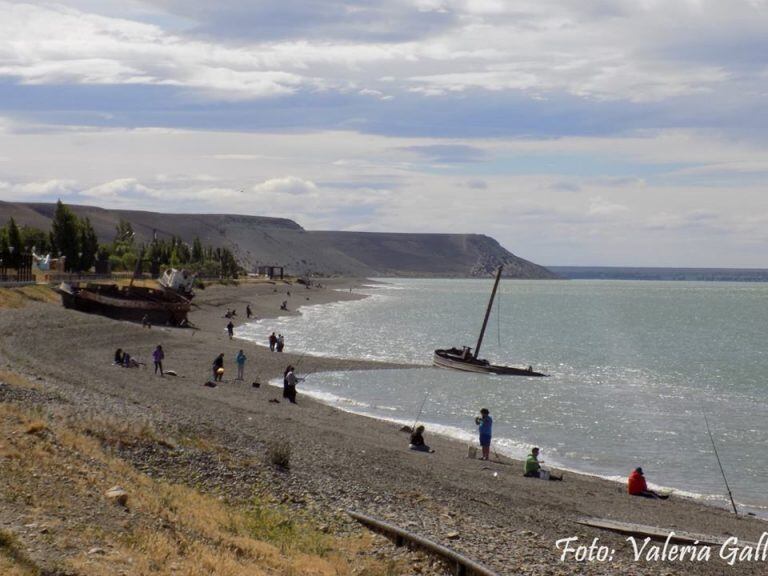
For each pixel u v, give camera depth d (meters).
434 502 21.58
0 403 21.27
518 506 23.27
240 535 15.95
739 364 75.06
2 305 69.31
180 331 79.50
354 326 109.81
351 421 37.88
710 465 33.53
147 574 12.09
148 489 16.88
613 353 85.12
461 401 48.53
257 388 46.34
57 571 11.23
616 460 34.12
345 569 15.18
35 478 15.02
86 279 120.88
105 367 46.97
